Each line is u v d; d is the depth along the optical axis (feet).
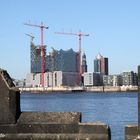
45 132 77.46
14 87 79.30
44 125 77.51
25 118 78.74
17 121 78.43
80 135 76.64
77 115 78.48
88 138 76.33
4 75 79.77
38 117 78.69
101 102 464.65
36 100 561.02
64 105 372.17
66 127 77.10
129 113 238.07
